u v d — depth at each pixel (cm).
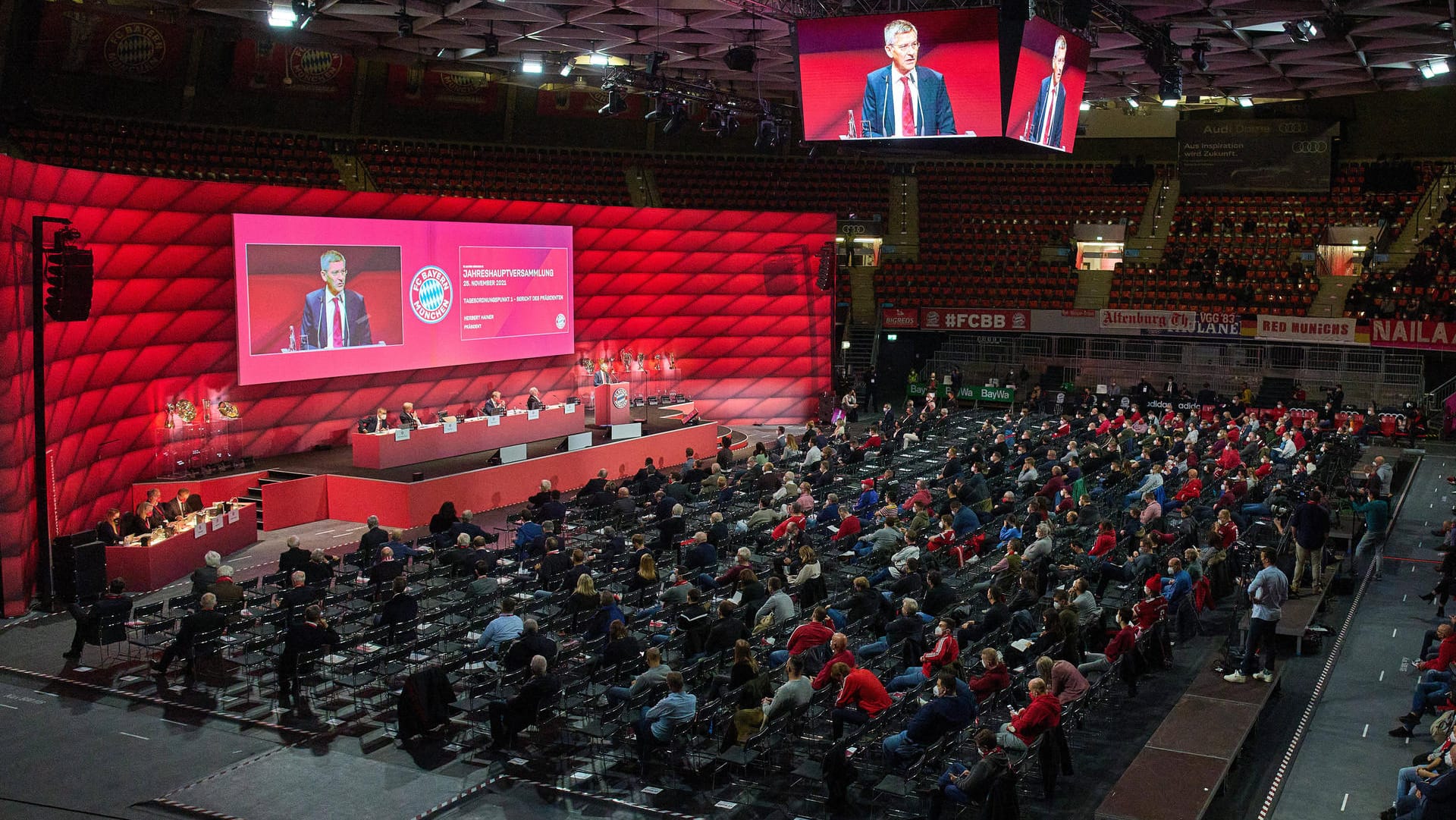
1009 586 1886
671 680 1339
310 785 1341
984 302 4638
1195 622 1830
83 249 2106
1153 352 4400
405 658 1559
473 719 1488
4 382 1895
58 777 1355
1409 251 4519
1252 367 4241
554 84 4672
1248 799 1334
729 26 3388
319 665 1622
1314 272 4581
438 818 1270
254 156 4112
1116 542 2050
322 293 2786
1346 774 1397
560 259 3425
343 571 2148
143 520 2144
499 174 4669
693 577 1853
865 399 4428
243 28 3497
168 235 2469
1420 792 1149
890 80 2712
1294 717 1573
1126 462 2677
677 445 3294
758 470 2659
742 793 1340
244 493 2564
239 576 2156
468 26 3469
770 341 3903
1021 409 4222
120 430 2362
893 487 2484
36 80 3747
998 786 1157
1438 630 1532
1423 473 3162
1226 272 4603
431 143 4734
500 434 2920
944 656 1437
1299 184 4919
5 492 1902
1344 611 2022
